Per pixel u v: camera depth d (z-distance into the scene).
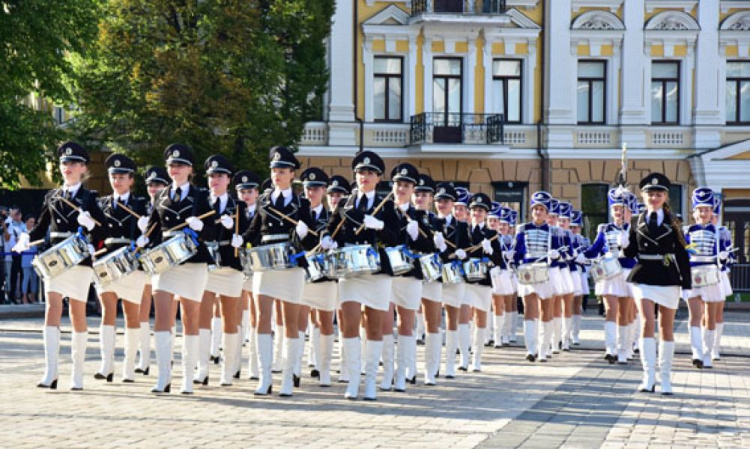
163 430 11.96
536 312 21.09
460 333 19.28
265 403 14.27
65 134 34.66
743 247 44.88
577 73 45.41
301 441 11.43
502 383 17.27
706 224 20.52
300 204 15.10
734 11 45.53
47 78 32.62
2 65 31.72
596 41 45.16
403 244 15.94
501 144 44.09
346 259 14.56
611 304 20.80
